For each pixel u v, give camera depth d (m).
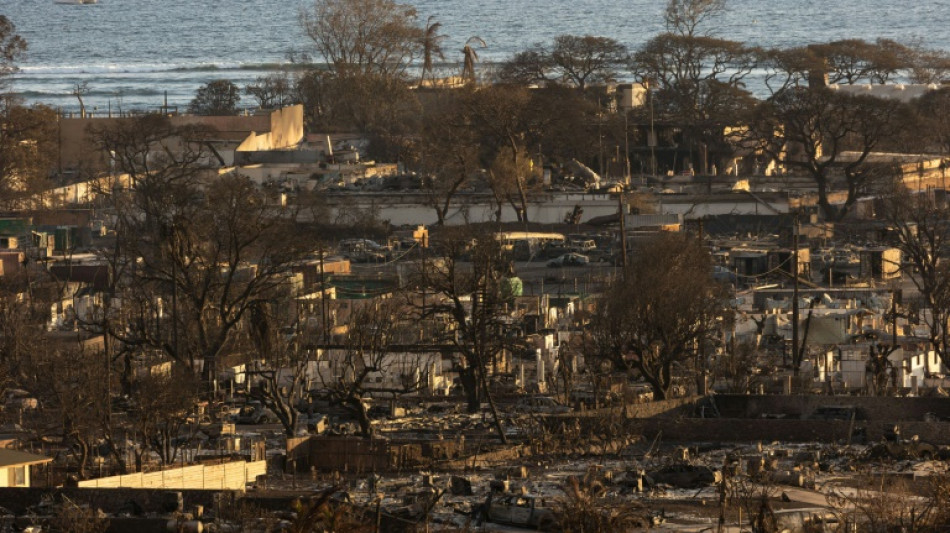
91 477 142.25
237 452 154.00
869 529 117.50
